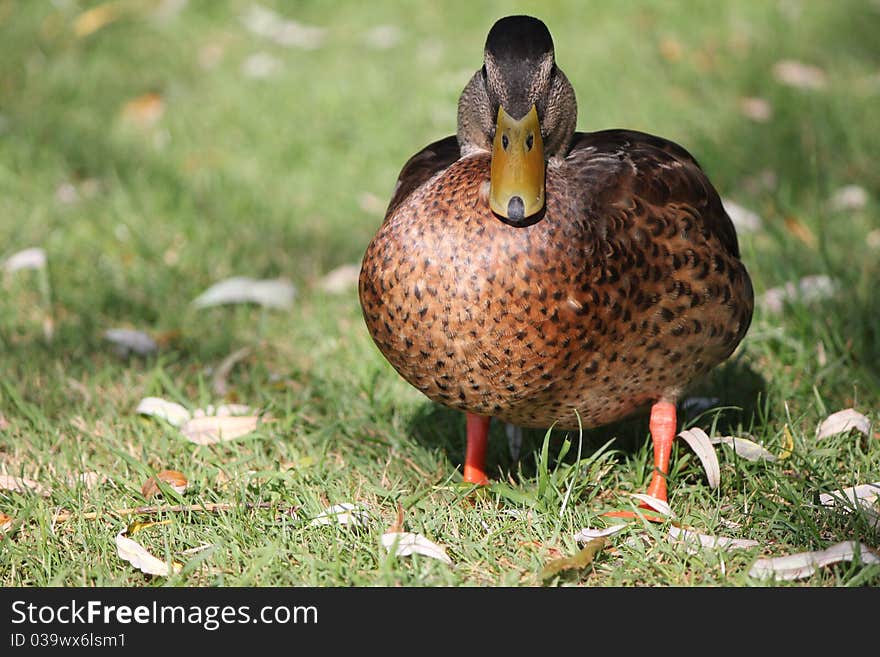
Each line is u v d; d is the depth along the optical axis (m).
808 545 6.13
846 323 8.64
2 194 11.59
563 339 5.84
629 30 15.73
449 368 5.95
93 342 8.93
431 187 5.96
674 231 6.11
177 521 6.48
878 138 12.37
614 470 6.99
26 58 15.12
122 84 14.45
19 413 7.87
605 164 6.25
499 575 5.99
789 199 11.03
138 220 11.05
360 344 8.81
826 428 7.18
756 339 8.39
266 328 9.23
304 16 16.50
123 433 7.65
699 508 6.63
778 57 14.83
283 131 13.01
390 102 13.65
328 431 7.46
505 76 5.82
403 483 6.99
